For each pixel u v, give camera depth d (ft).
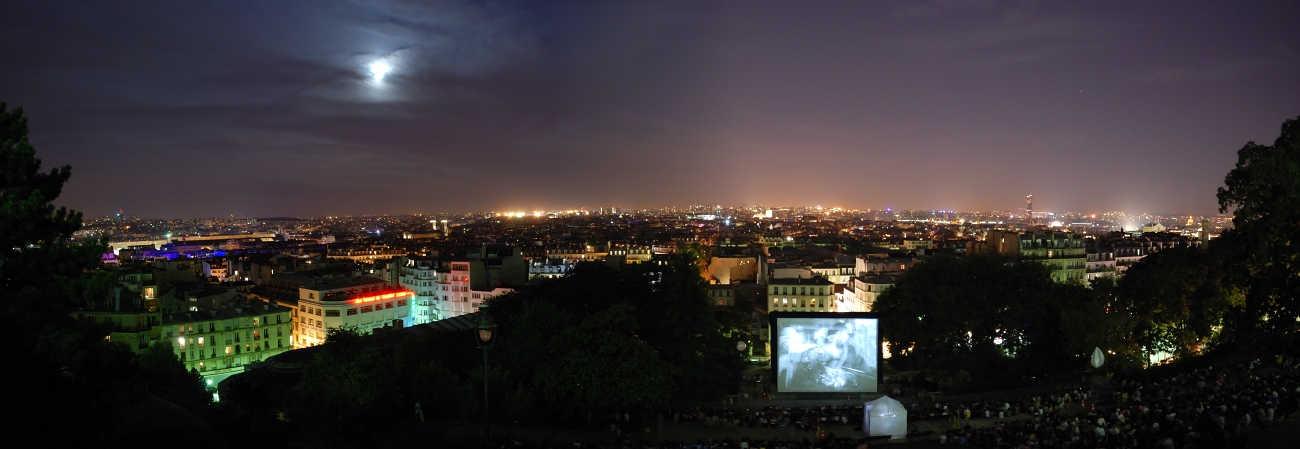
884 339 394.73
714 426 281.13
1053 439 210.59
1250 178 305.53
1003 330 376.07
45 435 113.50
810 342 340.59
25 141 158.51
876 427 256.93
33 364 115.65
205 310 630.33
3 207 144.36
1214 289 353.31
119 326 548.72
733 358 396.78
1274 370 278.26
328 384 252.21
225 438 210.38
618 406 274.16
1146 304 365.40
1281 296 305.12
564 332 291.17
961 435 240.53
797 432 271.69
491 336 201.57
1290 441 181.27
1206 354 348.38
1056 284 395.96
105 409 127.03
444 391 274.57
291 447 222.69
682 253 355.15
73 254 156.35
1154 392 276.00
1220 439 182.29
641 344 291.99
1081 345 340.80
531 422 278.67
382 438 237.25
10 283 150.41
